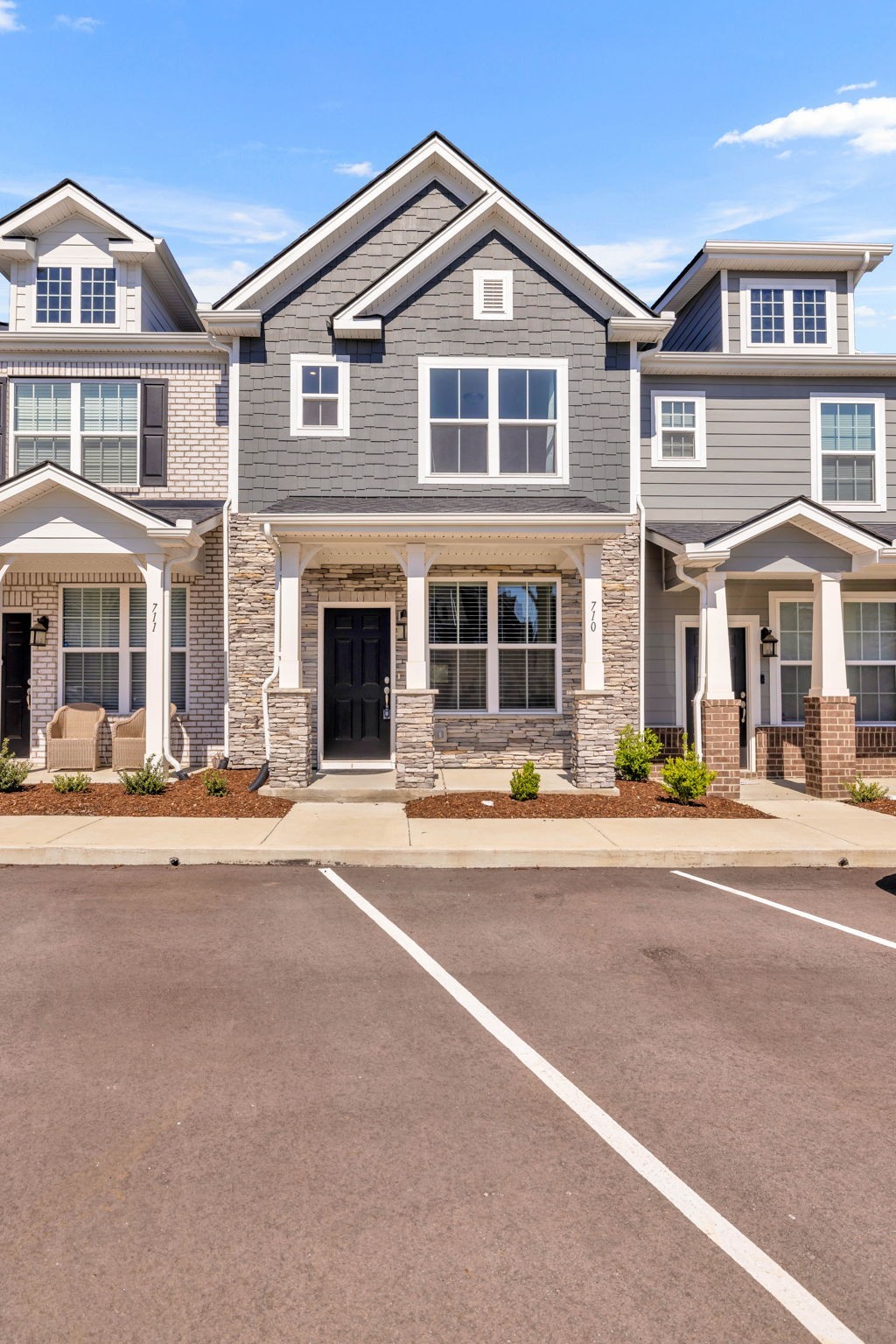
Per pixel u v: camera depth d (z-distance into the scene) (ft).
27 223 43.42
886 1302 8.26
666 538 39.42
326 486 40.27
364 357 40.55
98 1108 11.63
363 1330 7.77
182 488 42.78
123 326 43.86
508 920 20.59
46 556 38.83
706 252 45.68
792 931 20.08
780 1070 13.07
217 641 41.83
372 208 41.52
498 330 40.75
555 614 42.57
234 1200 9.66
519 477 40.70
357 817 31.48
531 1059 13.32
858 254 45.73
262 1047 13.55
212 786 34.17
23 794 33.86
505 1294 8.25
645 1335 7.77
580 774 36.37
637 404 41.22
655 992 16.15
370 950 18.25
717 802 35.42
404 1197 9.75
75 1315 7.92
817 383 44.39
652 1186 10.07
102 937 18.79
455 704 42.24
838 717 38.50
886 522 44.24
